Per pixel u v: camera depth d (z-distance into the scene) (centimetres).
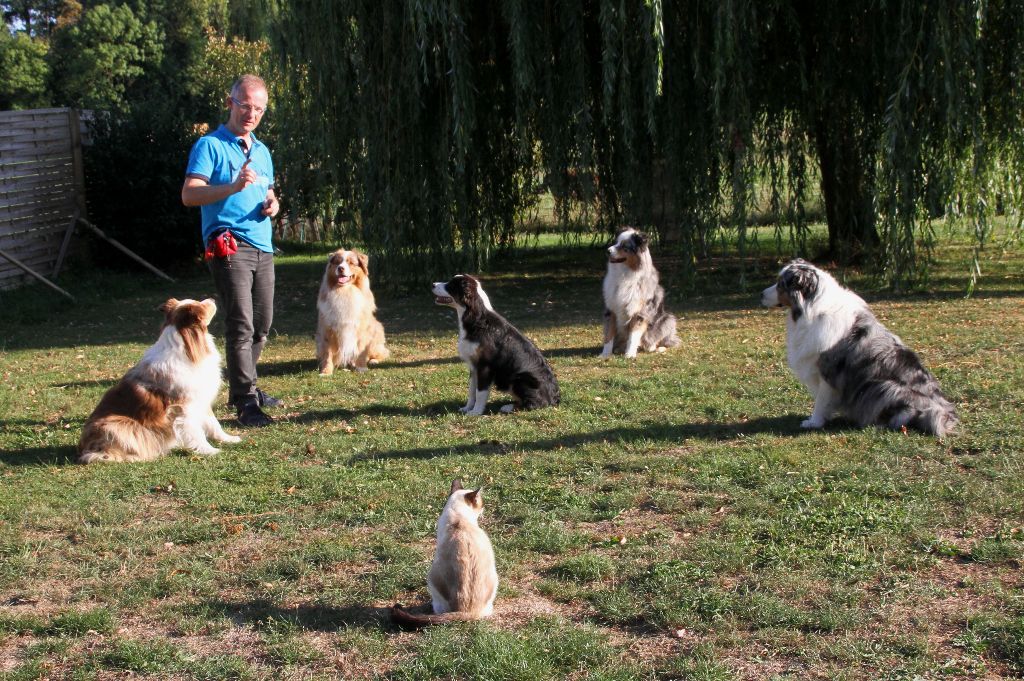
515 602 393
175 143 1755
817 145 1460
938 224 1972
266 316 752
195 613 389
